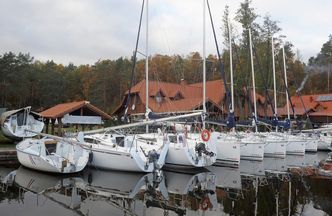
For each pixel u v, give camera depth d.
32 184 13.80
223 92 37.47
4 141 25.72
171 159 17.47
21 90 51.41
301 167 19.81
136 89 37.19
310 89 67.31
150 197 12.14
